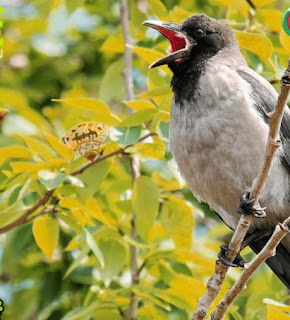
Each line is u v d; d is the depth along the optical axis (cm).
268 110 1057
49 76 1639
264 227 1088
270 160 912
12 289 1409
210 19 1139
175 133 1066
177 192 1376
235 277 1305
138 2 1416
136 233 1254
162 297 1165
